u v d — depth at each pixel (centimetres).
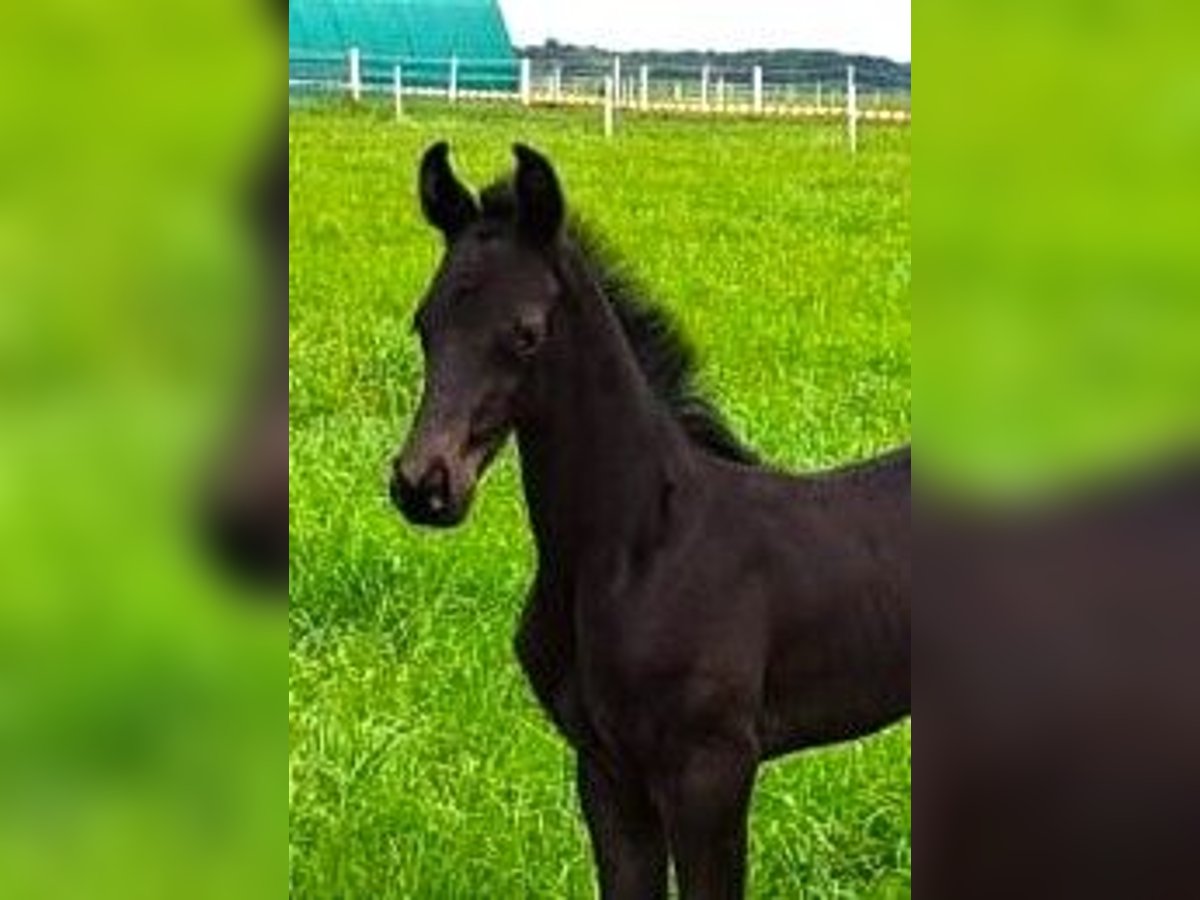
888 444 1020
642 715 459
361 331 1326
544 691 482
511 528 849
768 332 1398
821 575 473
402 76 3522
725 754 461
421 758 641
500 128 2923
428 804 601
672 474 465
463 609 785
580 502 454
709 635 459
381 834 579
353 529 830
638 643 455
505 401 439
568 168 2389
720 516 468
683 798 459
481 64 3697
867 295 1570
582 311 448
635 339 476
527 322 437
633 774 469
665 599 457
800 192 2250
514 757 641
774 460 980
